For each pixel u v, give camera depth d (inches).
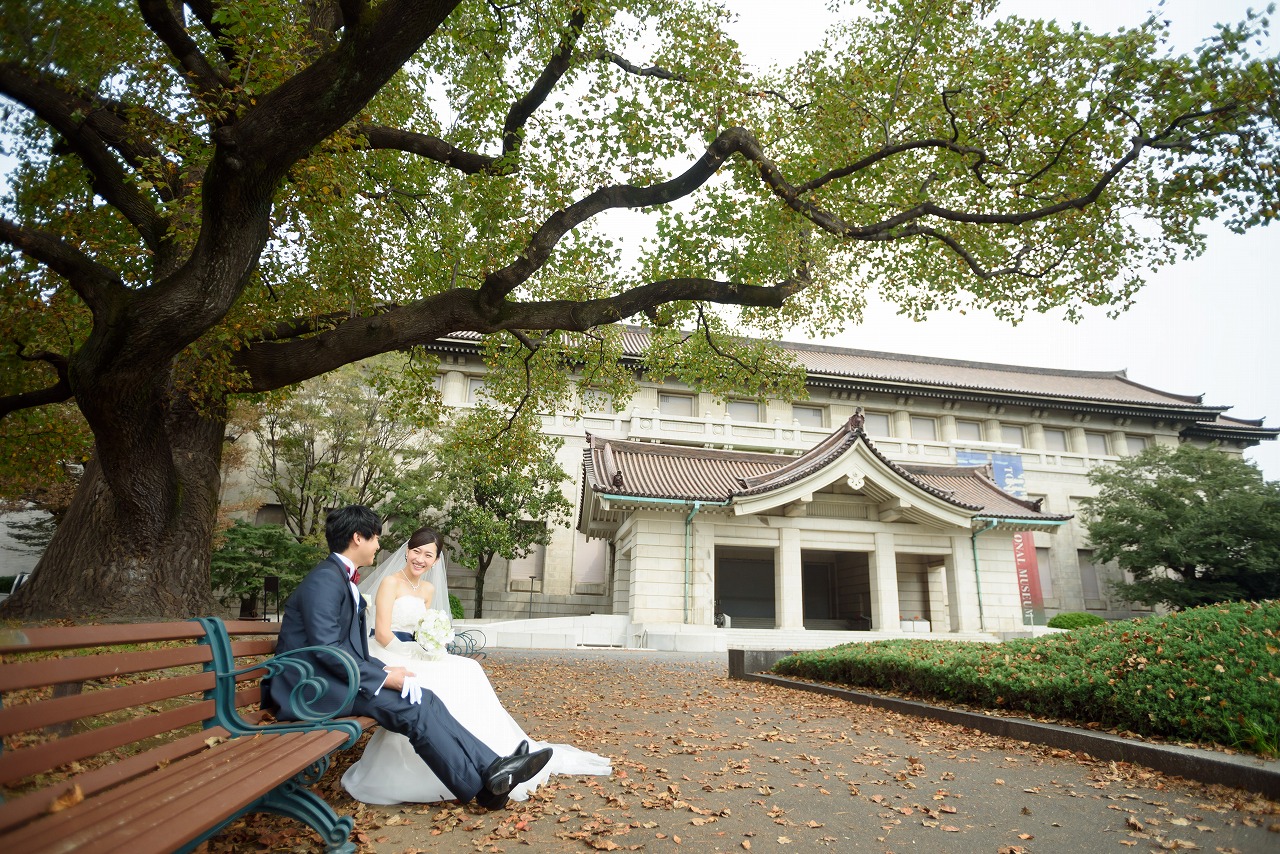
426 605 178.7
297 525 1069.8
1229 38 296.4
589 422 1198.9
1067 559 1327.5
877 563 839.7
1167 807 156.3
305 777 136.0
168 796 84.3
